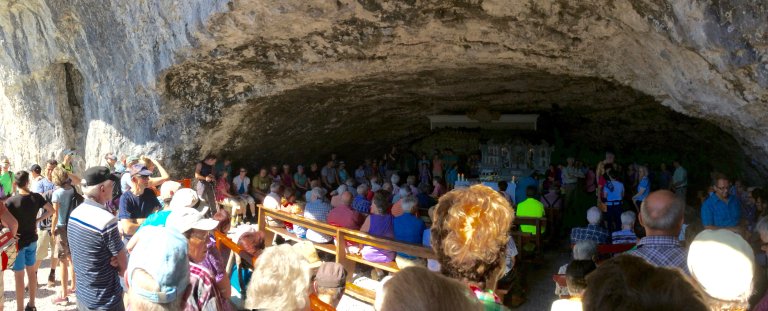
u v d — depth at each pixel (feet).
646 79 25.66
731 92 21.57
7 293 26.25
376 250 24.20
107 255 15.61
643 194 34.88
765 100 21.01
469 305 6.52
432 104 50.78
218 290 14.47
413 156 61.31
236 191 44.34
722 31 19.19
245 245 17.24
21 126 49.19
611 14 23.04
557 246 35.53
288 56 32.71
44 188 32.42
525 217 29.30
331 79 35.81
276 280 11.10
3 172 39.93
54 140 48.37
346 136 55.57
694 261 9.23
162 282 11.96
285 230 31.45
